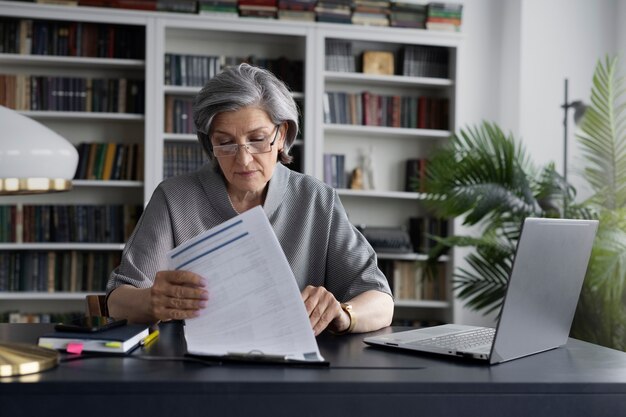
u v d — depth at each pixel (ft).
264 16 14.51
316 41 14.66
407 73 15.39
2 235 14.08
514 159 12.33
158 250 6.16
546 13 15.64
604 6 15.79
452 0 15.96
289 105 5.83
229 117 5.62
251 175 5.74
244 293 4.36
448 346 4.72
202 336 4.43
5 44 14.05
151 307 4.46
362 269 6.39
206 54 15.25
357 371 4.08
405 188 15.75
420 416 3.81
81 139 14.84
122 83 14.39
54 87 14.23
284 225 6.49
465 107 16.03
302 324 4.33
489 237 12.74
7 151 3.98
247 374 3.92
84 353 4.47
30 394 3.67
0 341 4.49
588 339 11.57
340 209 6.68
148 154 14.17
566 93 13.93
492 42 16.19
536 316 4.62
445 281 15.55
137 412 3.71
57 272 14.35
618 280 10.65
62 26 14.25
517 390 3.86
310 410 3.76
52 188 4.19
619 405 3.94
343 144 15.78
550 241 4.43
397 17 15.03
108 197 14.96
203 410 3.72
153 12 14.10
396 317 15.94
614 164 12.46
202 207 6.39
